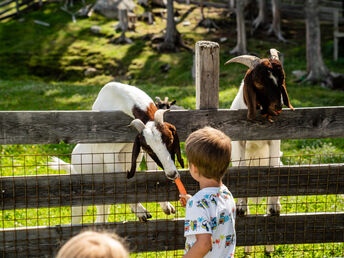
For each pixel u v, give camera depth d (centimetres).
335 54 2434
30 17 3008
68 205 362
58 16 3011
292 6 3316
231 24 2955
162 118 341
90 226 370
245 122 375
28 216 580
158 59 2422
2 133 342
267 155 461
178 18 3048
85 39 2720
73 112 351
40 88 1659
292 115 377
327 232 405
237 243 399
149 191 371
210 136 242
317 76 1972
